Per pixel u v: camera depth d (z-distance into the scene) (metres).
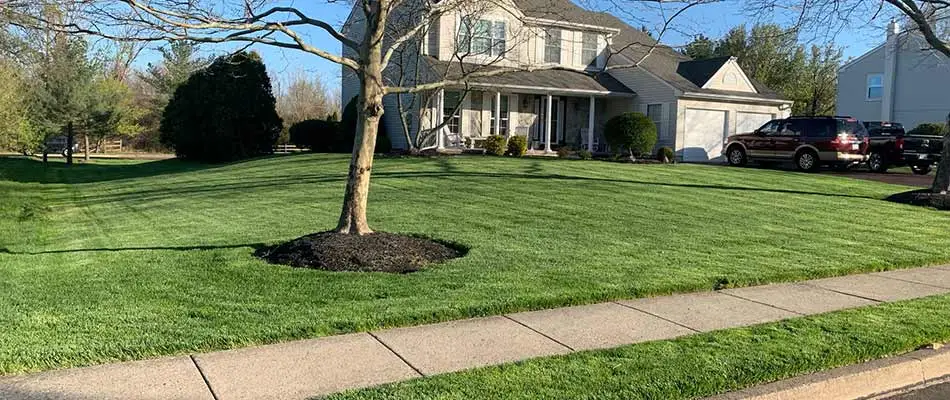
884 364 5.20
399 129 27.20
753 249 9.66
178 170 27.64
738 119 28.36
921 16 14.76
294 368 4.79
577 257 8.72
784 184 17.81
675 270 8.09
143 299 6.48
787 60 43.84
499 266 8.09
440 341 5.46
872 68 35.38
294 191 16.36
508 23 24.22
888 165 24.20
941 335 5.85
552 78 26.73
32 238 11.73
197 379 4.54
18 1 7.36
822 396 4.82
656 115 27.56
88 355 4.85
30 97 33.06
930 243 10.62
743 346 5.40
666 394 4.43
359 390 4.37
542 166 20.03
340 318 5.84
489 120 27.06
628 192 15.27
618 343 5.48
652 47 9.94
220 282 7.20
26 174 27.48
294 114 65.19
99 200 18.23
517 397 4.29
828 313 6.54
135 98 51.09
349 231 8.94
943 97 32.50
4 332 5.34
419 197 14.39
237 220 12.18
